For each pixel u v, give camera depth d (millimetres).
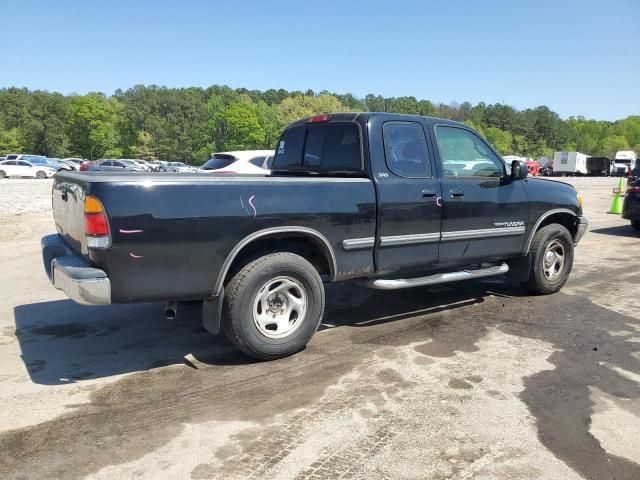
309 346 4566
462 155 5375
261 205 3988
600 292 6469
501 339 4746
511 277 6270
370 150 4672
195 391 3674
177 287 3758
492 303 5957
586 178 56156
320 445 2971
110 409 3406
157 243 3621
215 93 117125
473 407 3430
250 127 93625
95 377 3922
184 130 102250
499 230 5598
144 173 4184
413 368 4074
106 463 2797
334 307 5797
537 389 3709
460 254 5328
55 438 3047
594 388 3734
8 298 6133
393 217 4707
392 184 4699
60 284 3736
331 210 4328
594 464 2801
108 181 3500
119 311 5617
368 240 4594
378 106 147250
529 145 137875
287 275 4172
